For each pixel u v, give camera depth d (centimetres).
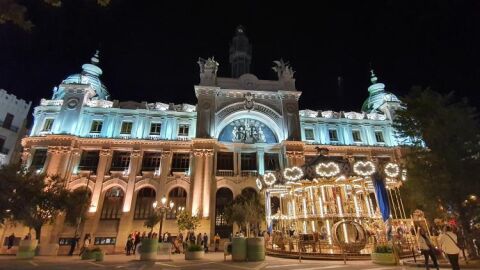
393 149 4088
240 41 5009
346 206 2280
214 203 3475
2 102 4056
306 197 2531
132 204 3369
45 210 2580
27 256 2266
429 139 1961
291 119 4053
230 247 2039
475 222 1730
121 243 3139
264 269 1469
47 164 3316
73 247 2756
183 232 3244
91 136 3631
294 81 4347
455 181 1773
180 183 3544
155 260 2006
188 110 4066
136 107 3984
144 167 3616
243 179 3653
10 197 2323
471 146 1820
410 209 2428
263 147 3938
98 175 3438
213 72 4222
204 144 3662
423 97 2127
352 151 4062
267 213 2627
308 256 1892
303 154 3794
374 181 1930
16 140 4128
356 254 1822
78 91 3800
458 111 1959
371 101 4816
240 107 4062
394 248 1619
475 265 1423
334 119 4278
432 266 1439
